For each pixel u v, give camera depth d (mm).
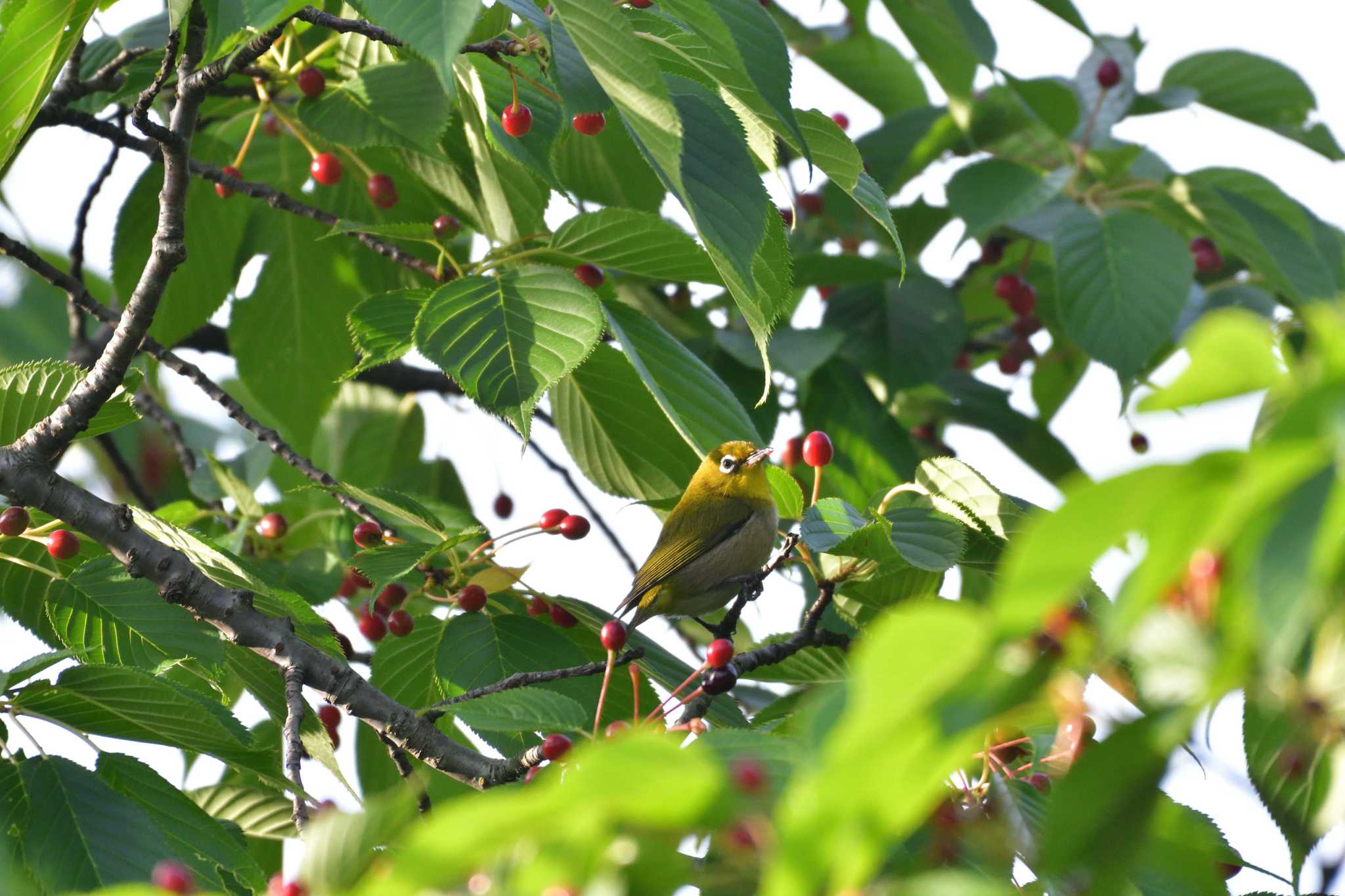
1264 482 2238
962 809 5066
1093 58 14711
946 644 2365
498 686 8352
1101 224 13109
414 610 11508
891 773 2656
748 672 8906
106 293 16312
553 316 8312
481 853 2947
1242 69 15320
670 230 9305
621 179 13617
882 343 14133
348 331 13727
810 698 9242
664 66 7625
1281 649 2076
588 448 11047
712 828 3111
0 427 8586
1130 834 3592
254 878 7211
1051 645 3654
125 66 11172
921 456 14320
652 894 3543
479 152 10578
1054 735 5848
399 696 10266
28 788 6664
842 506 8336
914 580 8922
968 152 15656
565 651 9953
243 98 11352
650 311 13844
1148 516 2338
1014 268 17031
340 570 11703
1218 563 3232
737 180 7176
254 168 13227
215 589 8773
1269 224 13383
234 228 13219
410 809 3996
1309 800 5348
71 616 8797
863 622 9320
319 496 13531
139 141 11336
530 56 9039
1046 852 3611
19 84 7418
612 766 2896
